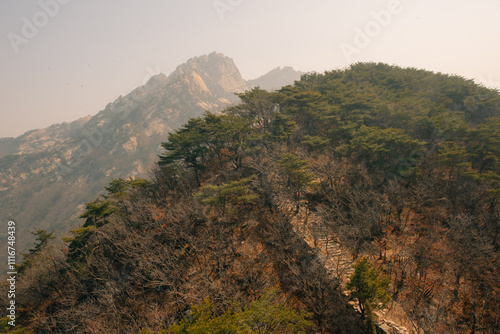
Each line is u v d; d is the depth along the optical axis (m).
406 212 29.66
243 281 20.70
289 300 20.77
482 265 22.23
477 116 51.25
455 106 53.09
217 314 17.25
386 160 32.81
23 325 25.73
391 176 31.47
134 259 24.86
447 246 24.20
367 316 15.78
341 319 17.27
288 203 29.22
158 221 27.98
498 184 28.83
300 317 13.95
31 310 26.66
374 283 15.62
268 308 13.52
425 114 40.88
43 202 189.50
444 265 23.25
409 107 42.53
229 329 10.85
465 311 20.42
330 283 18.53
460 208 28.84
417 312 19.17
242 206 28.89
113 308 21.09
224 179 36.28
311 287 20.12
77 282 26.86
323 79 59.59
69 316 23.36
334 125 41.81
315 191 31.83
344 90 49.25
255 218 27.56
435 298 21.06
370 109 43.03
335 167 30.19
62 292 26.97
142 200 31.80
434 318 17.95
